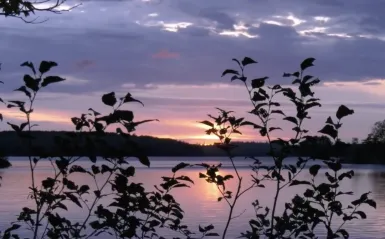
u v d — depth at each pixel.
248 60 4.64
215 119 4.98
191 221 17.48
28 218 4.68
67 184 4.31
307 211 4.66
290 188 22.94
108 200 14.34
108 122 4.06
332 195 4.63
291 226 4.77
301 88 4.50
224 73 4.70
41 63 4.05
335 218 15.73
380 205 26.42
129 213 4.60
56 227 4.53
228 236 15.52
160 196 4.79
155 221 4.79
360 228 18.95
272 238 4.80
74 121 4.11
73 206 14.56
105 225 4.46
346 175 4.60
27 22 5.07
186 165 4.87
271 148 4.70
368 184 42.97
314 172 4.70
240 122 4.94
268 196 20.66
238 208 19.56
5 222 18.44
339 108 4.52
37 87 4.09
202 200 23.22
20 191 31.41
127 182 4.36
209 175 5.01
